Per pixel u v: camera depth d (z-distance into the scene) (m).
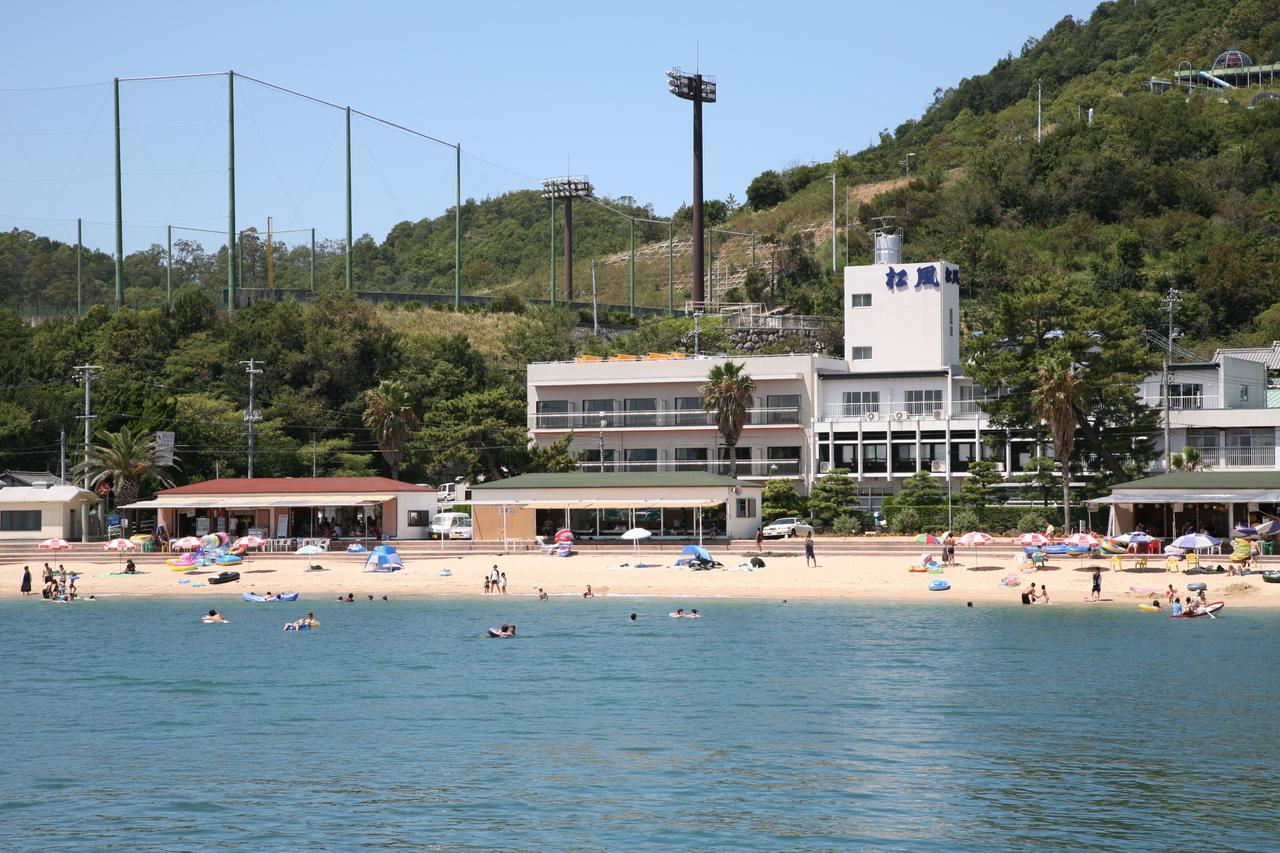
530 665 55.00
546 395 120.12
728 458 114.69
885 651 57.53
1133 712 44.00
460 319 169.00
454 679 51.78
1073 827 31.94
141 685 50.91
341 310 142.00
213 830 32.28
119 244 151.12
